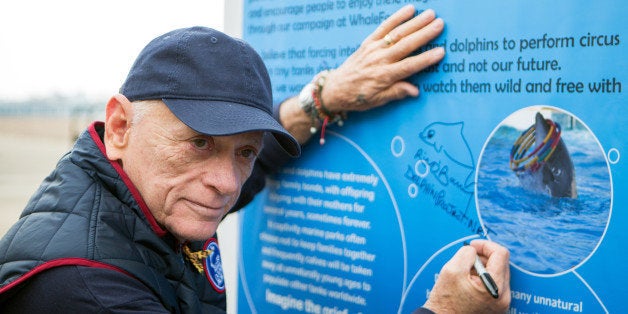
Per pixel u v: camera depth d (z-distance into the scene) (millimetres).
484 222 1254
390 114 1397
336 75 1423
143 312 1100
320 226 1544
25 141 11711
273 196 1649
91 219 1146
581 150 1124
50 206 1174
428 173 1337
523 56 1185
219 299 1433
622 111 1073
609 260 1103
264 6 1654
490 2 1224
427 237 1342
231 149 1162
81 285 1076
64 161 1245
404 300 1382
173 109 1107
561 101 1142
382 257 1420
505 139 1218
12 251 1127
